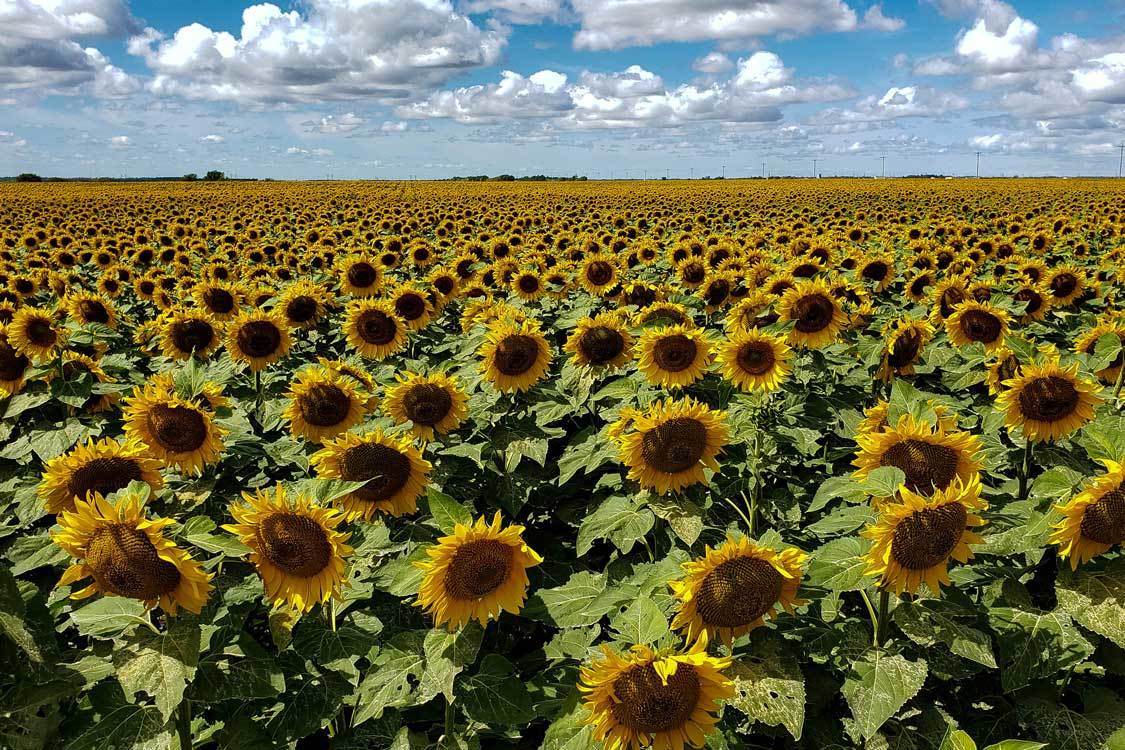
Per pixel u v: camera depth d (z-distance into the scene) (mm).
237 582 4234
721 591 3467
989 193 67812
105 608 3496
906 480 4008
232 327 8023
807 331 7648
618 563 5430
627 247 21219
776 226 27000
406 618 4938
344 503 4645
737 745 3924
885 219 35500
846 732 3875
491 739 4406
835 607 4238
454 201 59188
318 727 3975
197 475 5414
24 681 3256
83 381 6883
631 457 4695
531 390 7043
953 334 8477
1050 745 3842
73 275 17234
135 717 3465
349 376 6426
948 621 3805
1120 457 3811
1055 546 4344
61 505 4312
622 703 3105
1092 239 23750
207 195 73125
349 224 31109
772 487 5977
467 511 3711
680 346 6273
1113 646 4141
